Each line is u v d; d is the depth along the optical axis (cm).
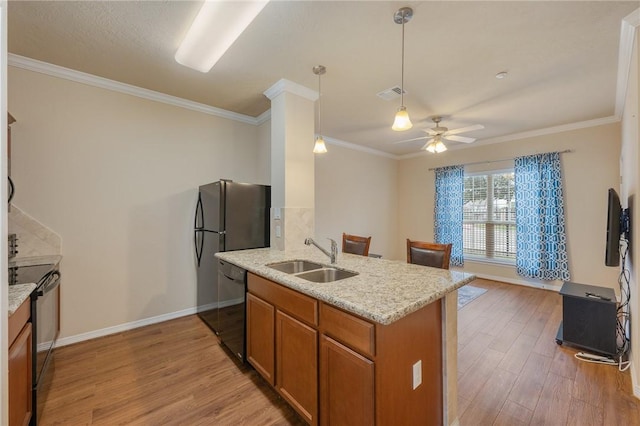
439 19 189
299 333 159
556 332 288
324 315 144
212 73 263
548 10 181
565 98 320
